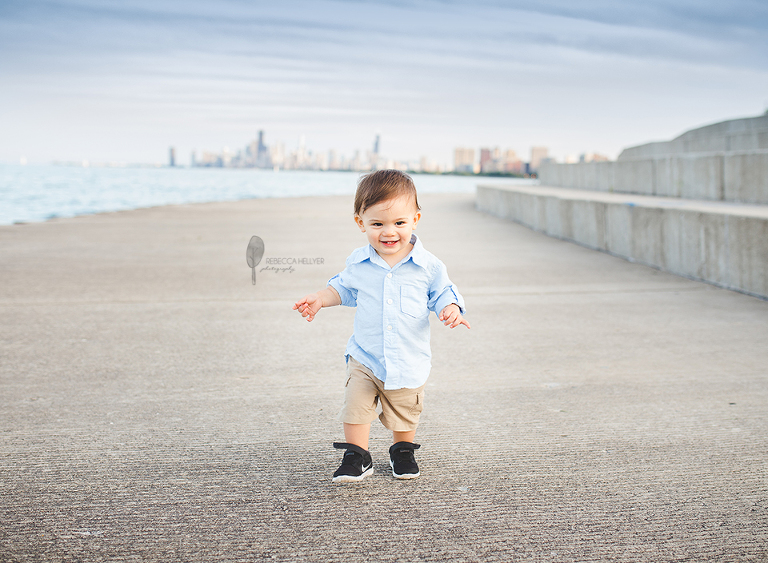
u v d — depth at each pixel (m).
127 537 2.03
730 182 10.23
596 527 2.12
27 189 33.81
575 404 3.32
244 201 21.78
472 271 7.58
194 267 7.71
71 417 3.08
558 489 2.39
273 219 14.44
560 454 2.71
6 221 15.54
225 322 5.08
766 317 5.22
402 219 2.34
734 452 2.73
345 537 2.05
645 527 2.12
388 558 1.93
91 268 7.52
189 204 19.80
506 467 2.58
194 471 2.52
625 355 4.23
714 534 2.08
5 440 2.80
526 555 1.95
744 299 5.93
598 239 9.27
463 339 4.65
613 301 5.93
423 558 1.93
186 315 5.30
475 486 2.41
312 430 2.96
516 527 2.12
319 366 3.96
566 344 4.50
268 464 2.60
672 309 5.57
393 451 2.53
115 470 2.52
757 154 9.53
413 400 2.45
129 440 2.82
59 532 2.05
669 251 7.43
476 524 2.13
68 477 2.45
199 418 3.09
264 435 2.89
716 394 3.47
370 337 2.44
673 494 2.35
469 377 3.78
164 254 8.77
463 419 3.11
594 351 4.33
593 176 15.39
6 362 3.96
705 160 10.82
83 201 25.12
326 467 2.58
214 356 4.16
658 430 2.97
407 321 2.43
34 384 3.56
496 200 14.99
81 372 3.79
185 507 2.23
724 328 4.91
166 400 3.34
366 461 2.42
